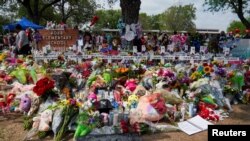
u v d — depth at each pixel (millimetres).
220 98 9266
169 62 15500
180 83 9547
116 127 6812
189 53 17219
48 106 7570
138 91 8758
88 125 6699
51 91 8008
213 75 10297
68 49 17203
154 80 9805
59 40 18234
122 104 8055
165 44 21750
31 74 10398
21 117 8094
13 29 29594
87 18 58031
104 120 6941
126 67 11734
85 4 56875
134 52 16219
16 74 10531
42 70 11641
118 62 14469
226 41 20906
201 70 10695
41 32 18172
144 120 7352
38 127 6922
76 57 15109
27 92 8539
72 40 18344
